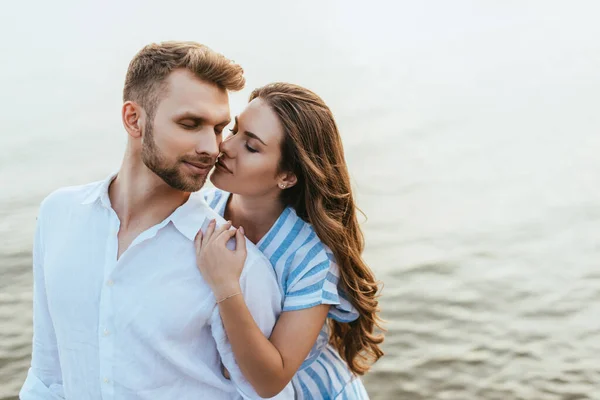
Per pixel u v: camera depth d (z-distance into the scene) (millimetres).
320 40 15664
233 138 2076
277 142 2049
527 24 17859
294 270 2086
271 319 1956
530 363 4754
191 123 1707
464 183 7996
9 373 4555
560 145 9281
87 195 1846
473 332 5094
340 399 2266
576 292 5602
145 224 1784
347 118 10367
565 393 4441
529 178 8125
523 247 6402
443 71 13547
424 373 4648
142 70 1727
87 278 1791
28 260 5941
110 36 15148
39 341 1984
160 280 1766
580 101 11438
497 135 9797
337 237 2117
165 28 16047
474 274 5918
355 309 2238
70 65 12820
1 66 12742
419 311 5363
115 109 10203
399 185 7910
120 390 1780
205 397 1870
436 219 7020
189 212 1813
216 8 18406
